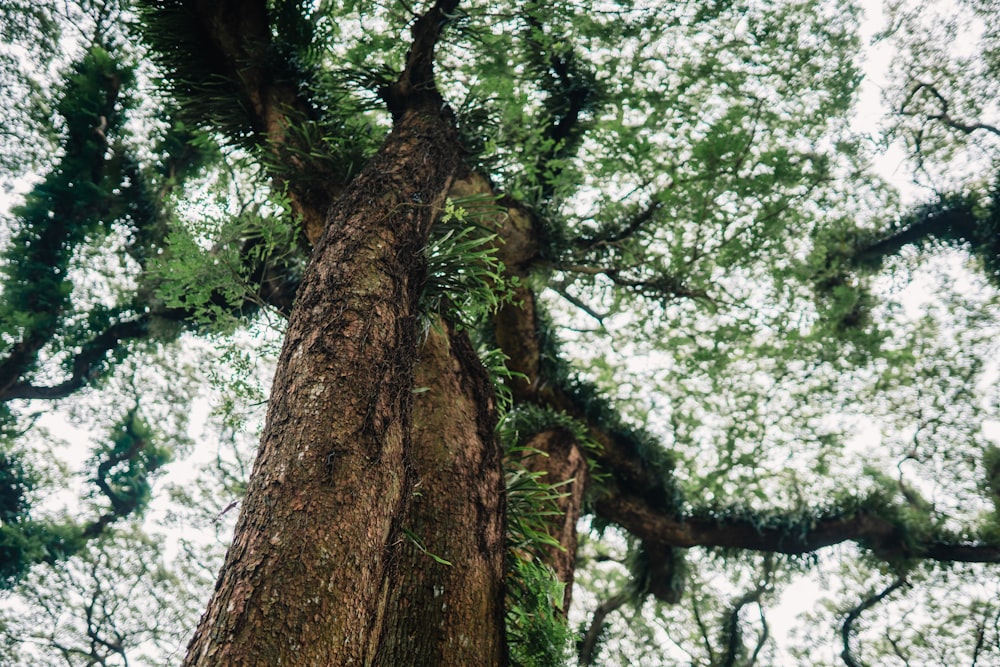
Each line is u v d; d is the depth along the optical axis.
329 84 5.51
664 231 8.53
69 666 15.80
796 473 12.24
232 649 1.71
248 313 9.84
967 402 13.05
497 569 3.29
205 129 5.71
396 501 2.38
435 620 2.96
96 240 14.92
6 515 16.78
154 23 5.28
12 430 16.80
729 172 8.00
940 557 11.34
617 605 12.56
